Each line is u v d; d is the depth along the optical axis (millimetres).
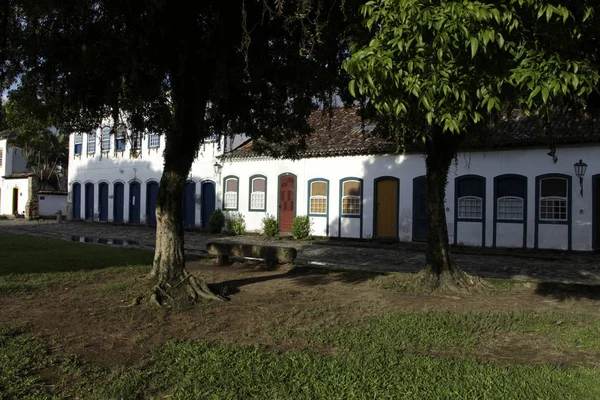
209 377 4352
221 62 6875
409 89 3924
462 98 3881
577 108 6777
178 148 7508
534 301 7879
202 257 12805
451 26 3672
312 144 22438
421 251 17156
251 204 24516
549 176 16969
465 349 5375
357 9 6336
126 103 7164
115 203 31344
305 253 16484
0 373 4414
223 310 6855
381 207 20594
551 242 16969
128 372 4492
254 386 4172
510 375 4492
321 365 4668
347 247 18531
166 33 6848
